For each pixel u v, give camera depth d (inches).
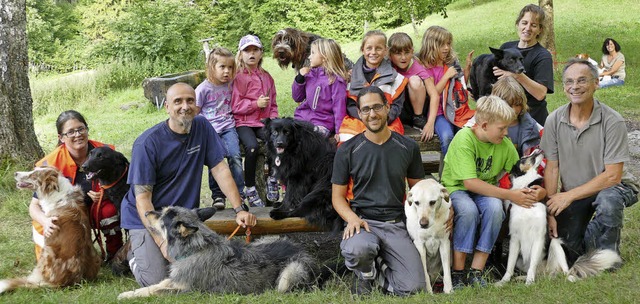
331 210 175.8
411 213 156.1
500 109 156.6
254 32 1001.5
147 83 551.2
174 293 156.8
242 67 215.0
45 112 575.5
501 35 734.5
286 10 1024.2
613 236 158.7
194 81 555.2
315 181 182.4
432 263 164.1
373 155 161.8
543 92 207.9
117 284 172.6
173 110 166.6
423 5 676.7
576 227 167.5
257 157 215.5
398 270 159.6
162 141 170.2
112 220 187.0
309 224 177.8
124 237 218.4
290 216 177.5
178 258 157.2
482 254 160.2
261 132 197.0
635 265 156.8
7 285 162.4
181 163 173.5
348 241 156.4
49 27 1016.9
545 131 169.3
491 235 158.7
